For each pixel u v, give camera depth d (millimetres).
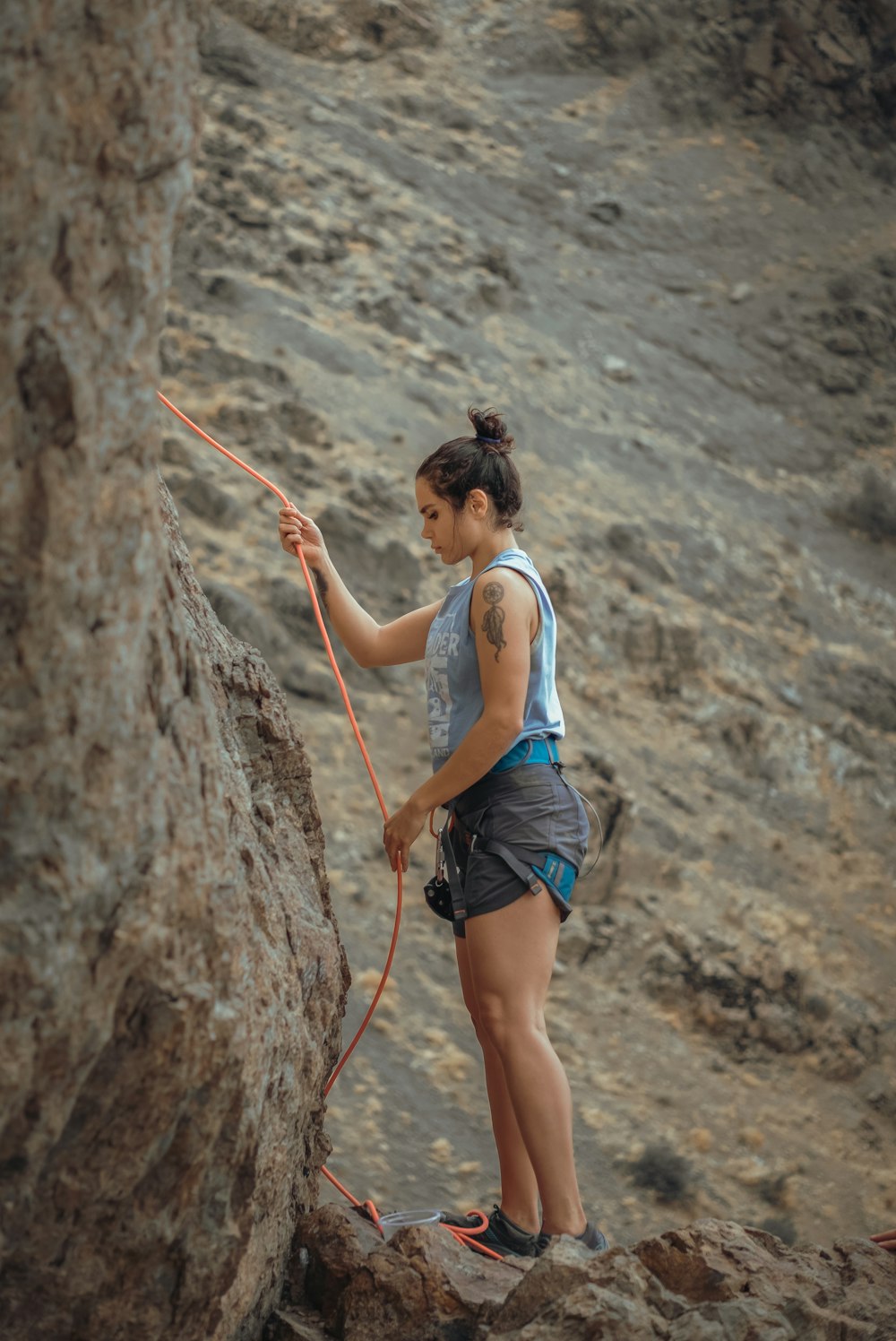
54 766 1432
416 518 15906
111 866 1488
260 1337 2195
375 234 20688
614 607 16516
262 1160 1924
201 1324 1791
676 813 14594
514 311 21062
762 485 20359
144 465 1509
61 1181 1598
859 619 18641
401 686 13906
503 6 28625
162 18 1435
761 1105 12016
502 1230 2771
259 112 22281
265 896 2094
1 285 1344
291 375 17031
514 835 2633
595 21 28281
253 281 18578
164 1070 1577
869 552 20016
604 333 21812
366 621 3164
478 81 26828
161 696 1577
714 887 13820
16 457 1376
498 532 2801
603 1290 1912
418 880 12344
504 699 2559
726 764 15688
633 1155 10945
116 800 1488
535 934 2623
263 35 24828
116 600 1477
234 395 16281
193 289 17953
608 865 13430
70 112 1363
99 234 1412
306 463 15836
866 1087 12539
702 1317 1848
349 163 22188
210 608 2697
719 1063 12336
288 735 2633
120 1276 1687
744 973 13023
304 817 2736
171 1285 1733
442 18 27922
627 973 12734
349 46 25547
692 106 27734
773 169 26906
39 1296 1667
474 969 2664
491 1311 2096
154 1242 1682
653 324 22625
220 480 15016
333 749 12984
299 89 23625
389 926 11797
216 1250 1744
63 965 1456
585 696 15531
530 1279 2016
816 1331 1862
